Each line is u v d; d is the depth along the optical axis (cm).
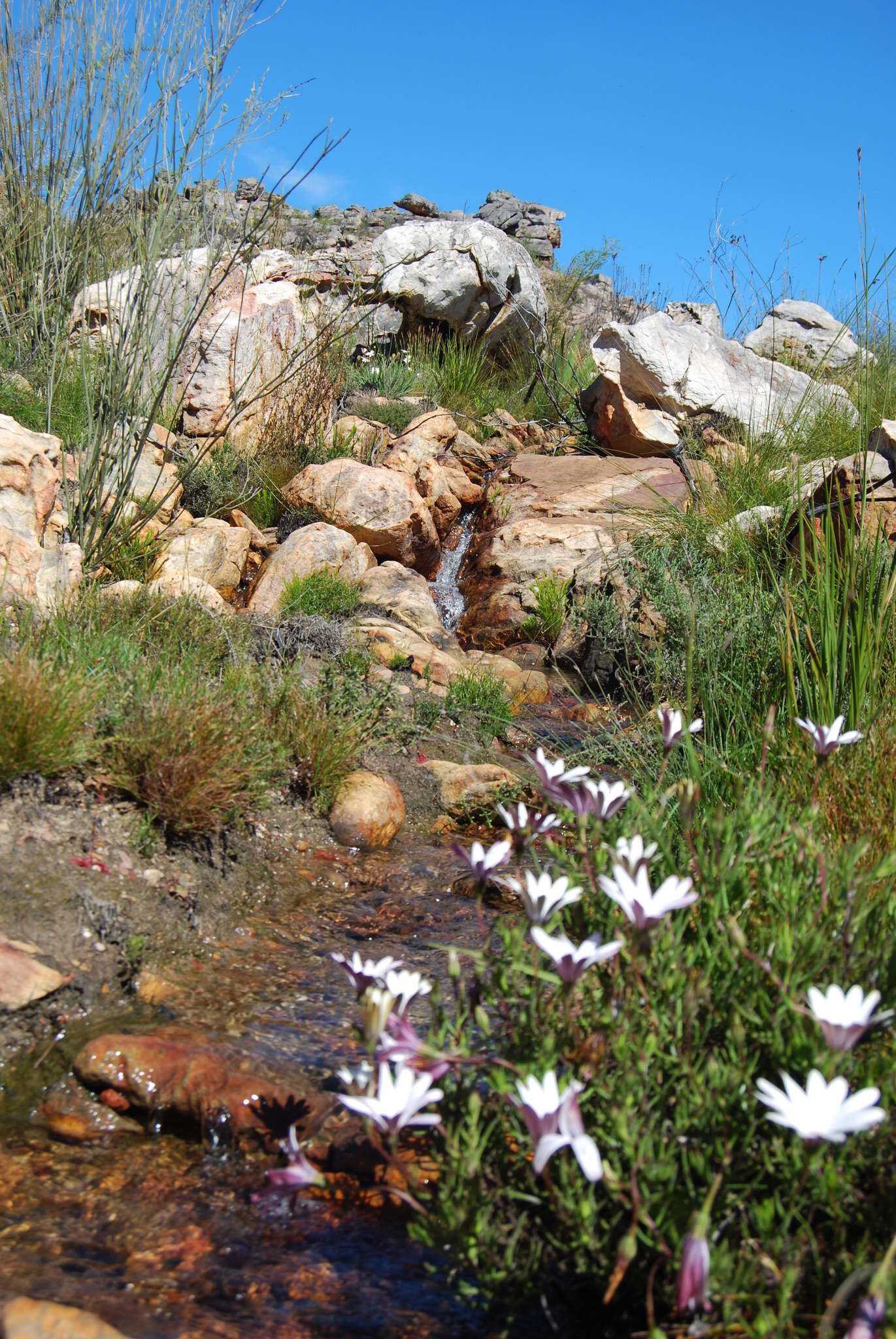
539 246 2288
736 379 1179
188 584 713
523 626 911
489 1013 250
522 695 752
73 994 300
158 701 415
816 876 237
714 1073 191
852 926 212
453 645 838
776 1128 191
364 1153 247
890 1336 139
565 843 296
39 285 714
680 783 248
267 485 1014
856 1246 179
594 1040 196
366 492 962
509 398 1481
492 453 1252
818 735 272
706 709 474
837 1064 164
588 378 1471
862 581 447
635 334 1161
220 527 895
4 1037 278
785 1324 159
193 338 1001
